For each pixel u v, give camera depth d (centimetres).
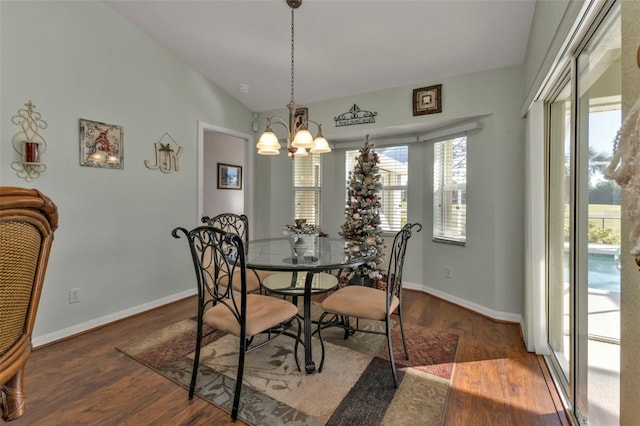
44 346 242
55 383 194
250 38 304
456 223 346
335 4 252
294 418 164
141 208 312
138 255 311
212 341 251
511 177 286
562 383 190
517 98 281
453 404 176
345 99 378
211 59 344
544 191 224
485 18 243
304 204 459
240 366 167
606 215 134
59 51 251
